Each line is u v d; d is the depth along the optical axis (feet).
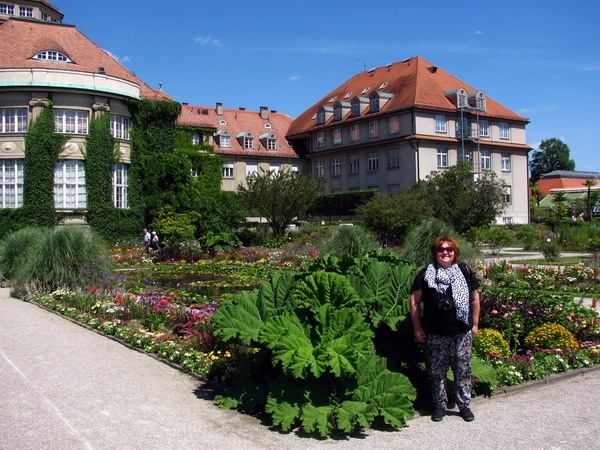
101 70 133.59
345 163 200.34
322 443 18.02
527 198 205.05
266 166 213.66
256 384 21.84
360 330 19.98
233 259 96.53
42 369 27.43
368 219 95.55
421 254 55.01
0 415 20.77
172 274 76.23
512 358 26.11
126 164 132.57
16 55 128.06
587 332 31.60
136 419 20.35
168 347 29.78
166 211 132.05
